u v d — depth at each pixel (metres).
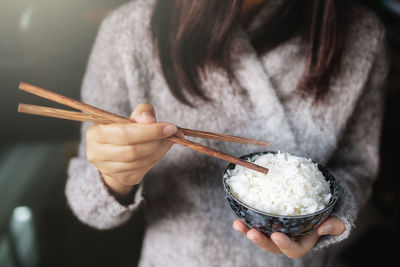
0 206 1.02
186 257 0.61
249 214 0.44
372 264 1.15
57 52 0.86
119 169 0.44
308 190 0.46
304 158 0.51
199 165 0.58
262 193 0.46
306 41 0.58
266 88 0.58
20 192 1.05
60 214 1.03
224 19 0.54
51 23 0.82
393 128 1.18
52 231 1.02
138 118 0.42
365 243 1.22
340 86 0.60
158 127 0.41
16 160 1.11
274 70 0.59
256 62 0.57
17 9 0.82
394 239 1.24
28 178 1.09
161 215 0.61
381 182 1.30
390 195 1.32
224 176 0.49
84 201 0.53
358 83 0.61
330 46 0.58
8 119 1.07
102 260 0.99
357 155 0.65
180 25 0.55
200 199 0.59
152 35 0.56
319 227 0.47
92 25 0.83
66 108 0.96
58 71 0.89
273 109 0.58
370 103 0.64
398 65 1.15
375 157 0.65
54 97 0.41
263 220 0.44
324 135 0.61
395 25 1.26
